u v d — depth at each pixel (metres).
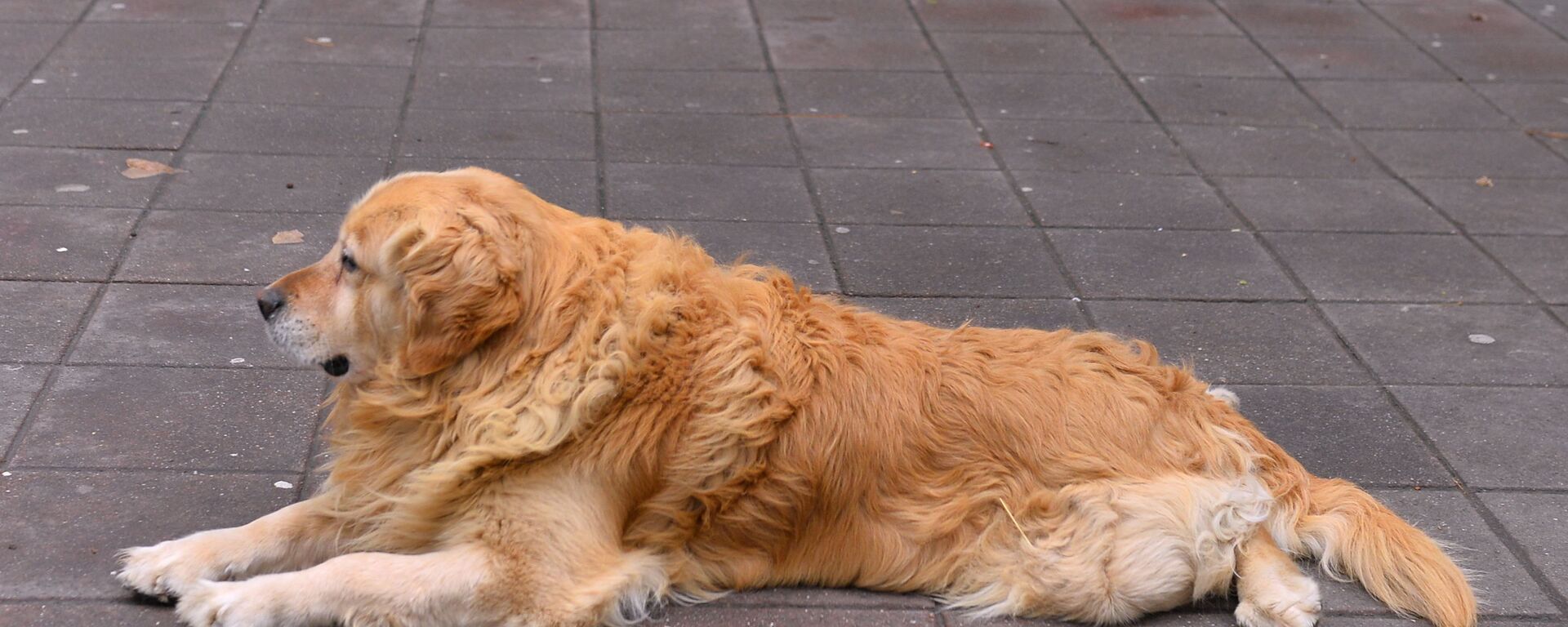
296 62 7.69
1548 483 4.22
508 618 3.18
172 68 7.43
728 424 3.23
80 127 6.50
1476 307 5.55
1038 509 3.41
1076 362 3.68
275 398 4.25
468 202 3.18
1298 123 7.74
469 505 3.23
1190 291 5.55
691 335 3.29
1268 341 5.15
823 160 6.77
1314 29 9.61
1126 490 3.40
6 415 4.01
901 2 9.73
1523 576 3.74
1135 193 6.60
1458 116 7.99
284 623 3.07
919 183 6.55
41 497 3.62
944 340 3.67
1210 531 3.44
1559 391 4.85
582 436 3.20
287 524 3.39
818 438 3.33
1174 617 3.47
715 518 3.34
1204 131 7.54
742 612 3.39
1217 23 9.66
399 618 3.11
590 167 6.45
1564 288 5.76
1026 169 6.82
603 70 7.90
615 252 3.32
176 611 3.20
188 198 5.78
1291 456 4.16
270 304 3.35
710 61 8.20
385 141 6.62
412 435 3.31
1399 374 4.94
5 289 4.81
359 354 3.32
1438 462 4.33
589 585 3.17
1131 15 9.74
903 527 3.44
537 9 9.02
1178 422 3.62
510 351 3.20
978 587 3.46
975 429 3.46
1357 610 3.53
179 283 4.99
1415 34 9.61
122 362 4.39
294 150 6.43
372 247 3.17
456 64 7.84
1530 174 7.14
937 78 8.16
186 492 3.72
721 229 5.85
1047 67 8.48
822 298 3.69
